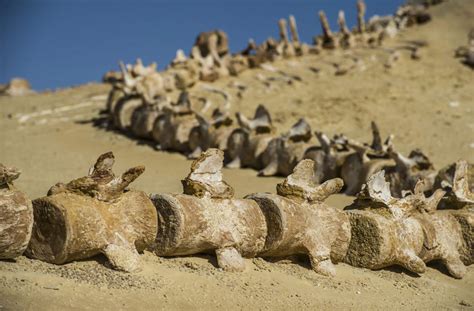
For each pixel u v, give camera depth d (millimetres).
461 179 15680
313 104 31062
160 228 11289
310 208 12727
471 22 48156
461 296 12906
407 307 11547
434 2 53594
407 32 48250
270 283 11219
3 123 31781
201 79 34938
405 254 13250
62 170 20797
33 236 10469
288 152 21375
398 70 37625
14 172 10266
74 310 8852
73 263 10430
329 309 10672
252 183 20531
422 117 29516
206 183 11742
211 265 11430
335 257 12961
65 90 44438
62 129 29422
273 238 12047
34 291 9188
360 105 30922
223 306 9977
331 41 45000
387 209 13484
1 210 9836
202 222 11312
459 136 27125
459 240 14836
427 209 14531
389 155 19500
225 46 40344
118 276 10195
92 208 10500
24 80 47000
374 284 12398
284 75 37125
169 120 25156
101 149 25281
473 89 33812
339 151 20781
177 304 9695
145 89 28750
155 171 21438
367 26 51875
